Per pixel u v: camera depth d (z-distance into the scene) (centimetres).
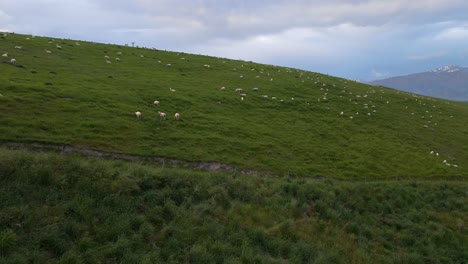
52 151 2242
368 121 4725
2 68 3497
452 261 2175
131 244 1551
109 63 4866
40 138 2320
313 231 2078
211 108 3891
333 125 4272
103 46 5972
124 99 3469
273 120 4003
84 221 1603
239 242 1781
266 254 1773
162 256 1551
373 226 2361
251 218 2023
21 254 1335
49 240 1433
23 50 4459
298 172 2908
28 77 3419
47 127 2500
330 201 2450
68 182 1805
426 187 3111
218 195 2109
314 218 2239
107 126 2780
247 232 1878
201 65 5962
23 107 2695
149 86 4128
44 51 4666
